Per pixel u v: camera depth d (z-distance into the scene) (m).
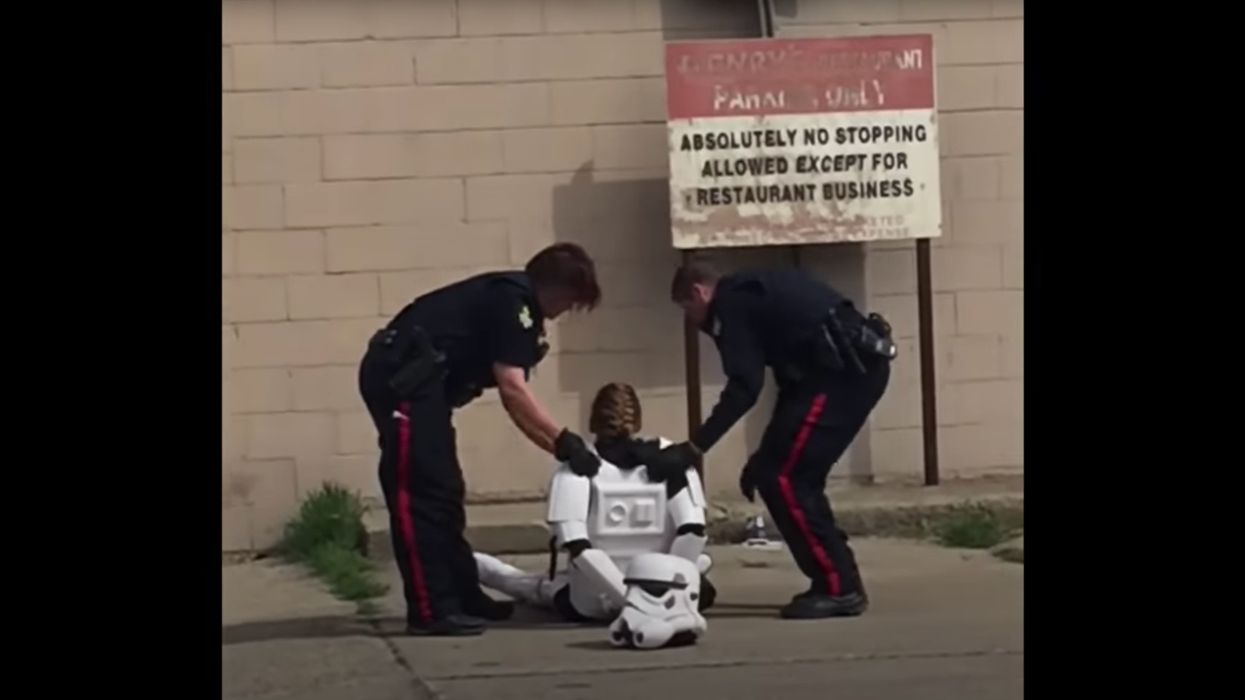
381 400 7.63
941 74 10.77
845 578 8.05
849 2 10.71
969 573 9.16
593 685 6.74
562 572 8.57
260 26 10.40
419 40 10.52
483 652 7.39
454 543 7.89
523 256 10.59
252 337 10.44
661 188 10.63
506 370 7.58
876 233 10.48
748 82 10.38
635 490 7.75
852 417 7.88
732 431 10.64
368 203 10.51
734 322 7.76
